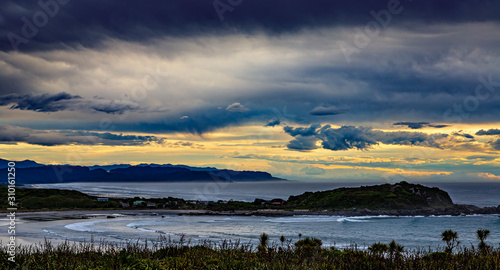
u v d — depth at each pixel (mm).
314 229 76062
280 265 11359
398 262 10688
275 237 59344
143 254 15086
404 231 74562
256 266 11695
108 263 11711
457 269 10281
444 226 84688
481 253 12219
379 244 12727
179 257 14352
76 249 15695
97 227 68688
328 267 11297
